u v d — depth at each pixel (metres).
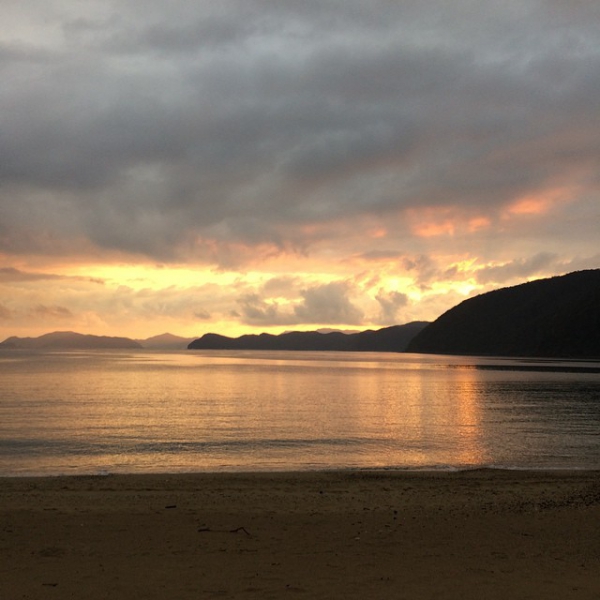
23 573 8.98
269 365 145.00
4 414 39.81
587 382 79.81
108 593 8.12
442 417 40.59
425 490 16.98
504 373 104.06
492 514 13.66
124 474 19.73
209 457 24.59
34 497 15.35
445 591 8.30
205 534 11.55
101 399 52.03
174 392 61.22
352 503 15.04
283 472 20.14
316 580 8.75
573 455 25.94
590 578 8.95
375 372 109.38
